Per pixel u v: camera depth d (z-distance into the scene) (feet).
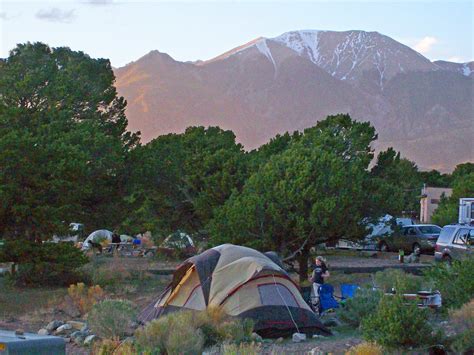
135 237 169.07
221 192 123.85
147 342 46.03
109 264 109.60
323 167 96.58
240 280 58.29
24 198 94.58
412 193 248.11
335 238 98.63
